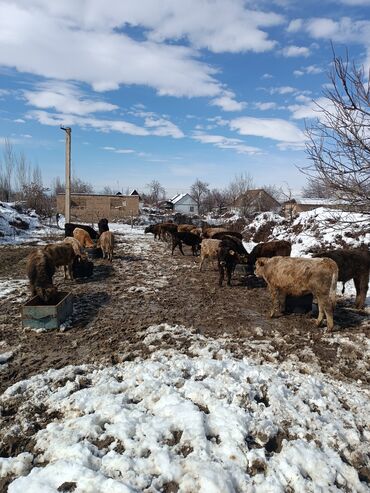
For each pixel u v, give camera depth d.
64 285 9.59
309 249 13.95
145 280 10.37
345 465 3.08
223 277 9.83
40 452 3.25
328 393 4.29
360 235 13.08
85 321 6.77
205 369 4.59
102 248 13.73
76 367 4.85
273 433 3.46
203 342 5.80
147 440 3.26
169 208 61.38
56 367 4.97
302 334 6.32
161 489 2.81
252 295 8.97
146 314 7.29
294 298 7.50
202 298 8.59
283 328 6.62
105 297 8.48
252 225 21.38
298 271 6.52
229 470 2.95
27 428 3.59
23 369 4.92
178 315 7.29
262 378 4.41
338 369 5.08
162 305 7.94
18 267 11.95
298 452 3.15
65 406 3.89
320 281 6.28
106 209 41.91
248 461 3.08
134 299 8.36
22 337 5.96
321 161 4.96
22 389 4.32
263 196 42.22
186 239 15.23
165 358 5.05
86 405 3.87
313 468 3.03
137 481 2.83
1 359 5.14
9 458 3.13
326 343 5.93
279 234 18.05
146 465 2.99
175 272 11.66
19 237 20.58
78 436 3.34
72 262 10.03
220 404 3.80
